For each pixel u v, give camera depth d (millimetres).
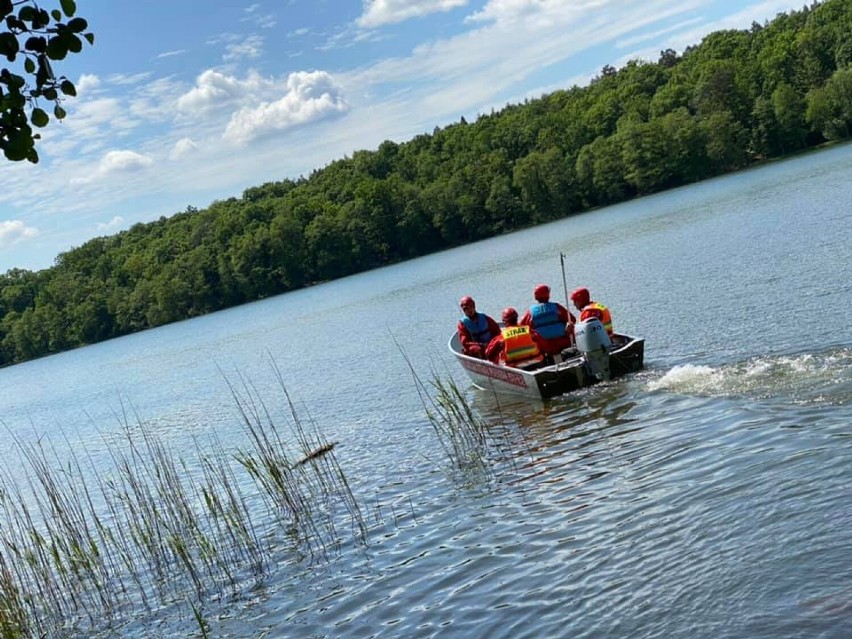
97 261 132375
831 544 6098
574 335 14195
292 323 53281
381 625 6906
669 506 7633
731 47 119062
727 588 5930
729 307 17688
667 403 11219
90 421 29172
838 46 94938
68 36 4438
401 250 108750
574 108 126000
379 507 10086
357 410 17188
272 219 121312
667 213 57938
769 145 89500
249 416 20188
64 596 9586
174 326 105938
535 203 100000
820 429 8516
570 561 7102
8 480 19500
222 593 8602
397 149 152000
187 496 12867
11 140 4535
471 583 7230
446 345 24094
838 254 20500
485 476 10297
